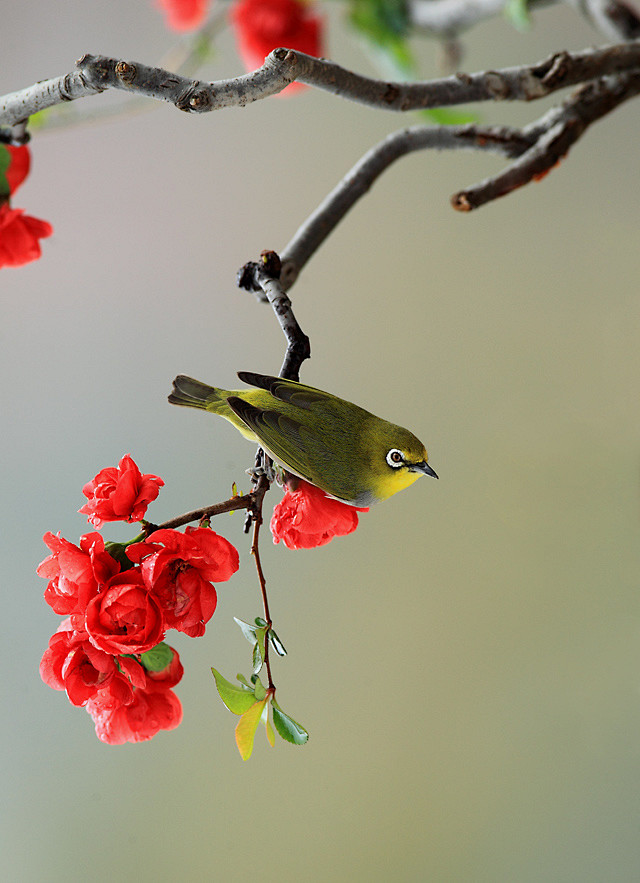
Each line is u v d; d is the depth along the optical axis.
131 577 4.03
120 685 4.04
